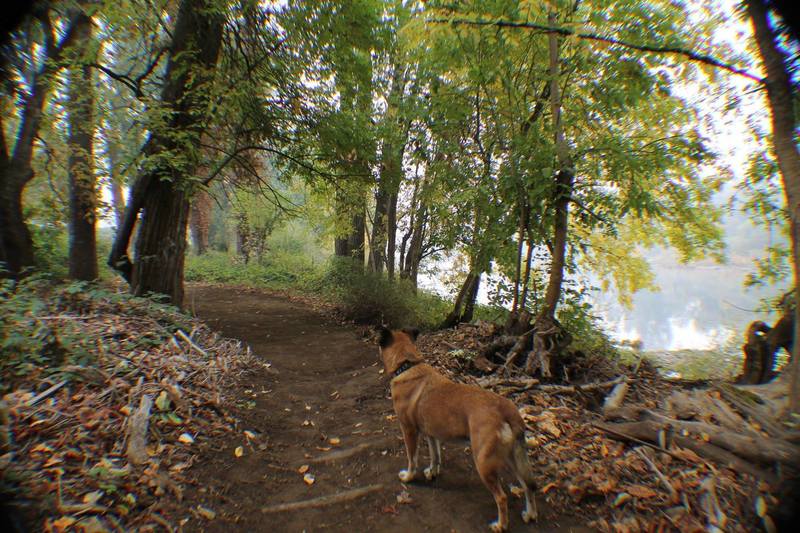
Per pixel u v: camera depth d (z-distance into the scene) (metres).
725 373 8.86
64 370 3.87
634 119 8.05
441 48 7.03
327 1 8.47
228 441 3.95
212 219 32.09
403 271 13.34
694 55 3.87
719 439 3.46
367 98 10.64
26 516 2.30
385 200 13.75
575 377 6.09
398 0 9.64
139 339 5.44
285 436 4.38
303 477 3.58
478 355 6.55
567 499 3.18
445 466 3.82
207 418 4.22
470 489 3.43
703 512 2.85
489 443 2.85
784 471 2.95
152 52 9.08
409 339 3.91
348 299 11.45
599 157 6.28
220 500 3.05
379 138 9.77
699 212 9.49
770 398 4.02
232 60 8.92
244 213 19.89
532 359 6.08
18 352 3.77
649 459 3.47
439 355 6.74
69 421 3.30
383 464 3.85
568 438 4.05
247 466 3.61
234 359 6.39
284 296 16.30
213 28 8.37
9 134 10.82
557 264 6.87
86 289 6.83
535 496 3.25
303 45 8.95
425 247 12.77
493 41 6.36
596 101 6.57
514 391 5.36
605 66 6.27
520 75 7.50
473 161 7.91
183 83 8.09
